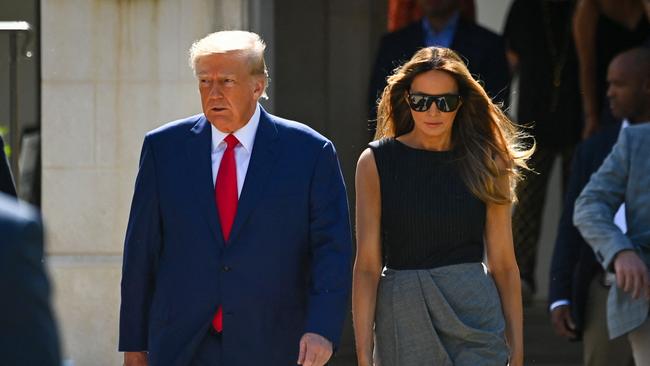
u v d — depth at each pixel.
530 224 36.94
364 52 33.81
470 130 19.80
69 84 29.70
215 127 19.59
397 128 20.27
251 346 19.39
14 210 10.81
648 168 23.12
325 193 19.67
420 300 19.25
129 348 19.89
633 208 23.25
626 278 22.34
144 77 29.67
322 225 19.58
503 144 19.88
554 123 36.59
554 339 34.12
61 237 29.84
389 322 19.44
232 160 19.64
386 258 19.77
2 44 28.56
